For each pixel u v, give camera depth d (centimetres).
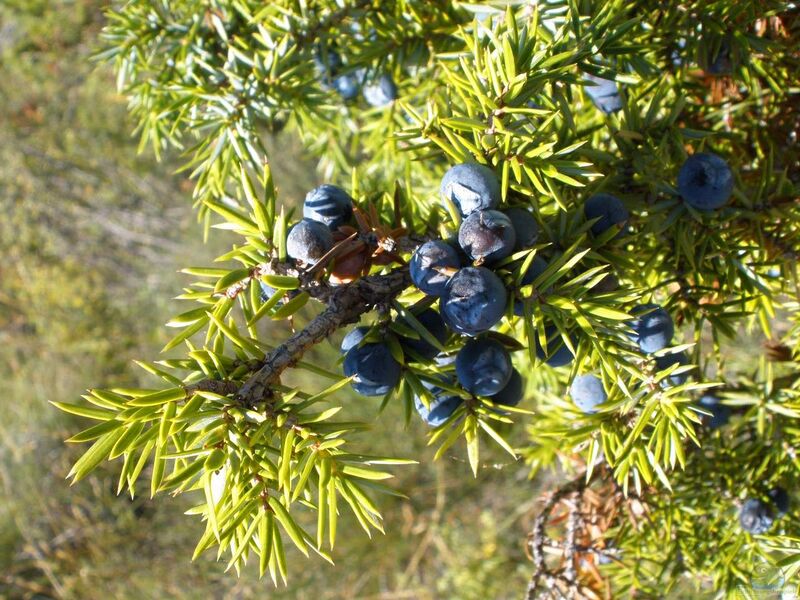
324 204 12
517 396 12
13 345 75
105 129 75
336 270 11
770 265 14
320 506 10
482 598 50
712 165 13
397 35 18
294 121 21
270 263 11
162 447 9
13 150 77
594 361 12
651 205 14
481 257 11
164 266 73
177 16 20
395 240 12
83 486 65
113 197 77
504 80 12
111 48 19
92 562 62
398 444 54
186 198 76
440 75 19
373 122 21
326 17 17
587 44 13
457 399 12
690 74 18
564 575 16
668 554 17
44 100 77
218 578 58
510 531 53
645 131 14
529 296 11
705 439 17
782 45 16
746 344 33
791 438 16
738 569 16
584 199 13
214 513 9
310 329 11
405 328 11
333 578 54
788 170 16
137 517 63
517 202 12
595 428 13
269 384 10
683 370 12
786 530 16
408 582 55
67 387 70
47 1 73
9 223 77
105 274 76
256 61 17
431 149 14
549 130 14
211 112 17
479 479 54
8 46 77
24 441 68
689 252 14
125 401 10
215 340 10
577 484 16
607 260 12
